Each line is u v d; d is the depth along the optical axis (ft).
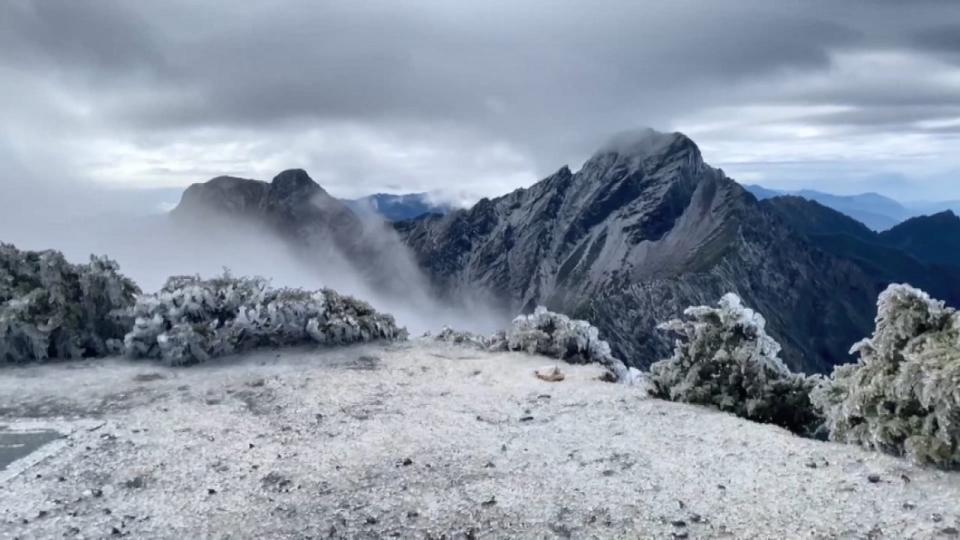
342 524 21.39
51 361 42.55
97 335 44.55
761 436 28.09
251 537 20.79
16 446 28.40
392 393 35.78
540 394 35.55
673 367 35.01
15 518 22.08
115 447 28.25
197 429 30.35
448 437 28.94
